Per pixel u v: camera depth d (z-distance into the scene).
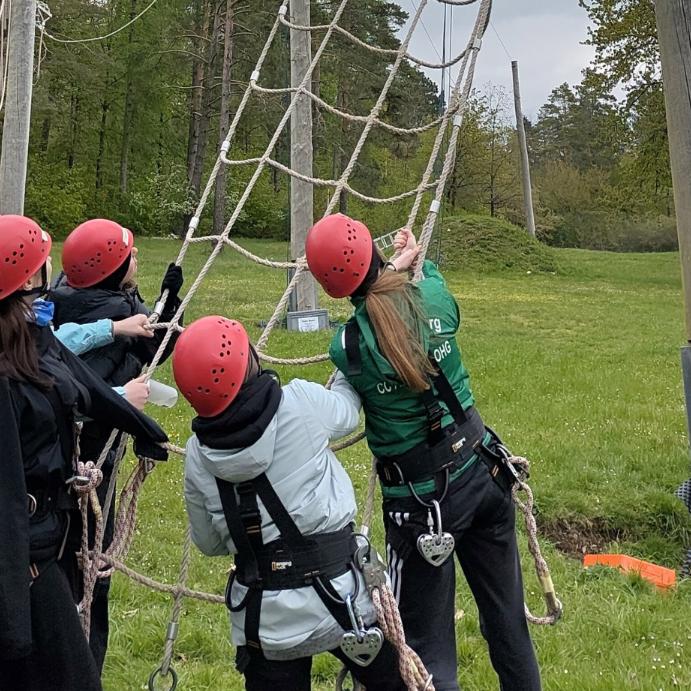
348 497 2.98
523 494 7.64
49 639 2.91
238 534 2.85
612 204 36.72
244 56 40.47
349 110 44.78
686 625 5.53
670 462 8.61
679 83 5.90
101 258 4.09
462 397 3.34
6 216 2.99
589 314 22.31
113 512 4.33
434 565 3.19
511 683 3.44
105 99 54.31
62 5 46.97
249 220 55.97
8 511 2.76
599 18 32.53
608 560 6.64
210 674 4.62
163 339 4.22
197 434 2.85
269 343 14.48
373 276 3.21
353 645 2.82
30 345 2.92
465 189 53.94
